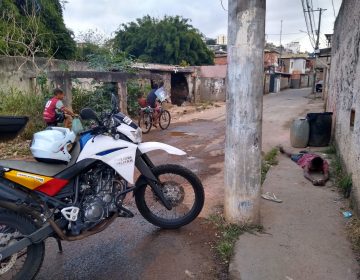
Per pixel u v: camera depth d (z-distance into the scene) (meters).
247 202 3.58
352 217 3.86
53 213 2.84
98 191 3.08
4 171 2.67
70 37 15.85
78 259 3.25
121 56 14.04
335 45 9.45
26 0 13.07
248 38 3.23
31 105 9.10
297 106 19.75
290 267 2.95
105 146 3.05
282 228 3.63
